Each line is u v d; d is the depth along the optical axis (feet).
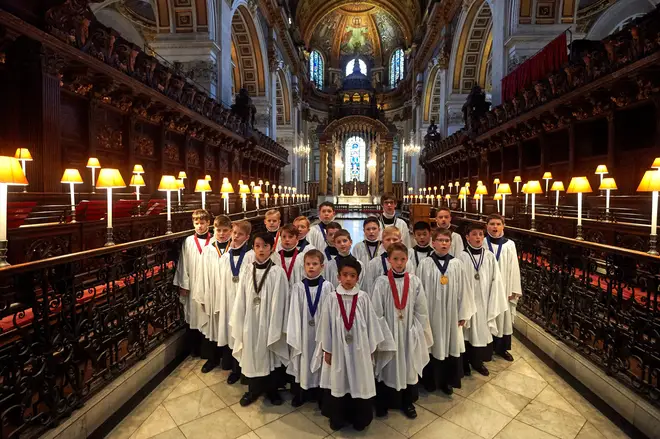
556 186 24.86
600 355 11.73
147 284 13.64
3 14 18.37
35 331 8.64
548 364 14.01
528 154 44.14
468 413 10.94
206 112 44.70
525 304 17.37
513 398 11.73
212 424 10.43
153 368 12.41
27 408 8.54
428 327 11.00
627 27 24.63
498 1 48.16
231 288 12.73
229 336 12.82
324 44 142.00
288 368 11.30
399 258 10.55
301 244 14.01
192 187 47.06
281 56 95.14
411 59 119.14
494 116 46.85
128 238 19.45
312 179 140.26
